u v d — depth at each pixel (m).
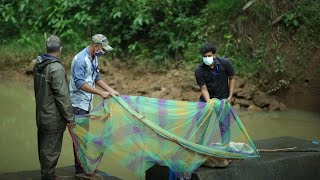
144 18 13.34
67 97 4.62
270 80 11.14
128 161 5.05
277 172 5.29
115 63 13.15
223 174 4.97
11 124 8.60
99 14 14.52
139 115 5.05
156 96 10.70
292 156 5.51
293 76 10.95
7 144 7.44
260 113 10.07
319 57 10.92
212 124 5.14
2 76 12.85
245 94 10.54
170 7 13.58
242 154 5.22
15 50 14.06
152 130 5.01
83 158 5.16
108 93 5.11
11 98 10.71
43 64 4.65
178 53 13.10
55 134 4.74
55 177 4.98
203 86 5.46
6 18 14.74
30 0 15.54
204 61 5.30
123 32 14.10
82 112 5.19
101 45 5.03
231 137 5.26
